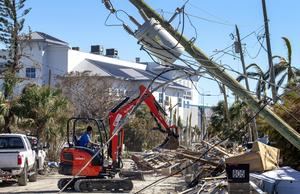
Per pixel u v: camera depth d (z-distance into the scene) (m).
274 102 16.12
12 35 48.09
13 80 42.31
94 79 71.88
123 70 89.31
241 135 38.62
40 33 82.69
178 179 30.19
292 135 13.94
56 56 83.75
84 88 70.00
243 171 15.80
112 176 24.98
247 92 13.95
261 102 14.05
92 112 68.12
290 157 23.86
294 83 22.59
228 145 37.19
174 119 55.16
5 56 54.47
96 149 25.03
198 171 26.72
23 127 39.50
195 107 96.62
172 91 92.94
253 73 28.33
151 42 13.36
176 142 23.50
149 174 34.38
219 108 61.12
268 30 26.20
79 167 24.52
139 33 13.33
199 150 32.12
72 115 44.62
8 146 28.23
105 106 68.44
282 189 16.97
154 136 70.38
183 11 13.26
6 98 40.94
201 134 69.25
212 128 61.38
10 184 28.66
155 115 23.66
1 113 38.12
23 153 27.19
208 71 13.71
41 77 77.56
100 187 24.38
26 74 78.75
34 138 33.09
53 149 41.25
